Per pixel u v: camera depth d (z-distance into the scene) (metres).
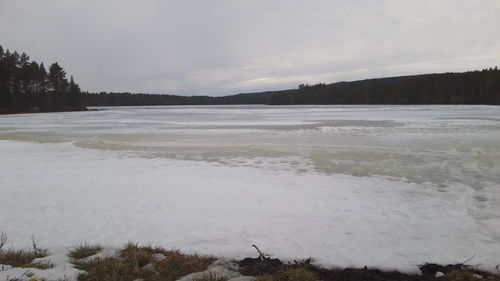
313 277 3.79
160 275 3.87
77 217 6.12
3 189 8.07
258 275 3.93
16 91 67.69
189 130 22.36
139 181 8.77
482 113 37.28
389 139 16.41
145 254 4.35
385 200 6.96
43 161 11.81
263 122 28.53
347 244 4.82
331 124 25.41
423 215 6.04
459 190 7.68
